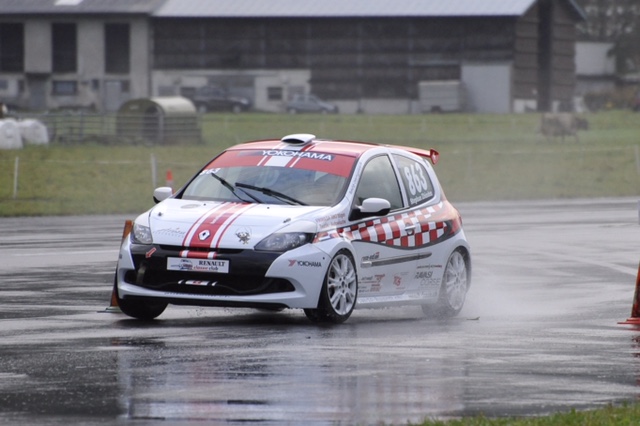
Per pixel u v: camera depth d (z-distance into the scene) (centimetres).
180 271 3347
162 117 16600
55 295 4109
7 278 4628
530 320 3647
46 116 17000
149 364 2684
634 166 13862
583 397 2352
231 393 2344
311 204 3512
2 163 12556
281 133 18875
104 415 2134
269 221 3381
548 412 2202
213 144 16838
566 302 4128
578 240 6512
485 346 3033
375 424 2069
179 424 2062
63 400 2270
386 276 3612
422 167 3944
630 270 5128
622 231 7088
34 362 2708
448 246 3847
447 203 3972
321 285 3359
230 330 3281
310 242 3356
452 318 3744
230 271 3309
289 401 2269
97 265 5125
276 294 3306
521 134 19150
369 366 2684
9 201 9362
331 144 3766
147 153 14712
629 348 3020
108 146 15988
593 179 12388
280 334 3203
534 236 6744
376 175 3709
